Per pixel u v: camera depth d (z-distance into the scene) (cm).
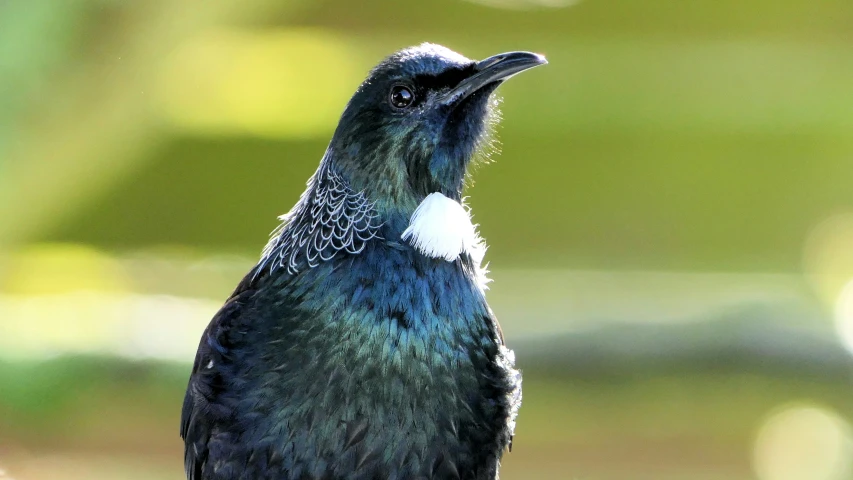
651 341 1502
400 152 607
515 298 1848
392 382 577
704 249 2555
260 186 2467
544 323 1543
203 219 2481
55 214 2123
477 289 609
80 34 1466
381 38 2838
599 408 1509
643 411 1506
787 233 2569
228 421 587
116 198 2384
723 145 2512
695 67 2661
